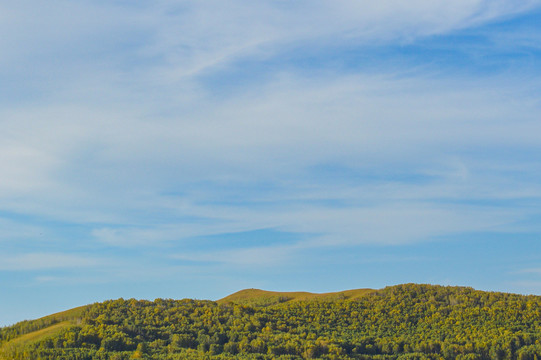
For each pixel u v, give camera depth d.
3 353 155.00
